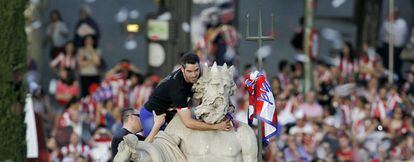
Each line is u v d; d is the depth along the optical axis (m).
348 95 32.59
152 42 32.09
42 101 30.88
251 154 18.52
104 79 32.28
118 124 30.41
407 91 33.75
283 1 36.78
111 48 35.53
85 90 33.19
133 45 35.69
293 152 29.91
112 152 20.12
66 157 29.52
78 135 29.98
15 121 20.22
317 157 30.12
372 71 34.44
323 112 31.42
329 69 33.94
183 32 31.66
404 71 35.19
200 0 33.50
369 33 36.28
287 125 30.80
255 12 36.38
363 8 36.66
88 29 33.94
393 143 31.09
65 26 34.19
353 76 33.88
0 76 20.06
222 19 33.47
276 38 35.97
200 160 18.31
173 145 18.33
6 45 20.03
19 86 20.30
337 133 30.83
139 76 31.86
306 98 31.50
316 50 34.22
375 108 31.97
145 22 35.00
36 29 33.62
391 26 35.31
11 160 20.17
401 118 31.80
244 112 29.80
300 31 35.53
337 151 30.52
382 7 36.72
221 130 18.41
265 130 19.53
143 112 18.94
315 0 37.12
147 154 17.92
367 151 30.80
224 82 18.22
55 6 35.44
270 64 35.38
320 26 37.12
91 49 33.78
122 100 31.27
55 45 33.75
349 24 37.09
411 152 31.06
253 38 20.00
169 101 18.67
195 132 18.39
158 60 32.09
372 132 31.25
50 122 30.66
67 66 33.38
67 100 32.53
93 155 29.64
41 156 27.16
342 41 36.22
